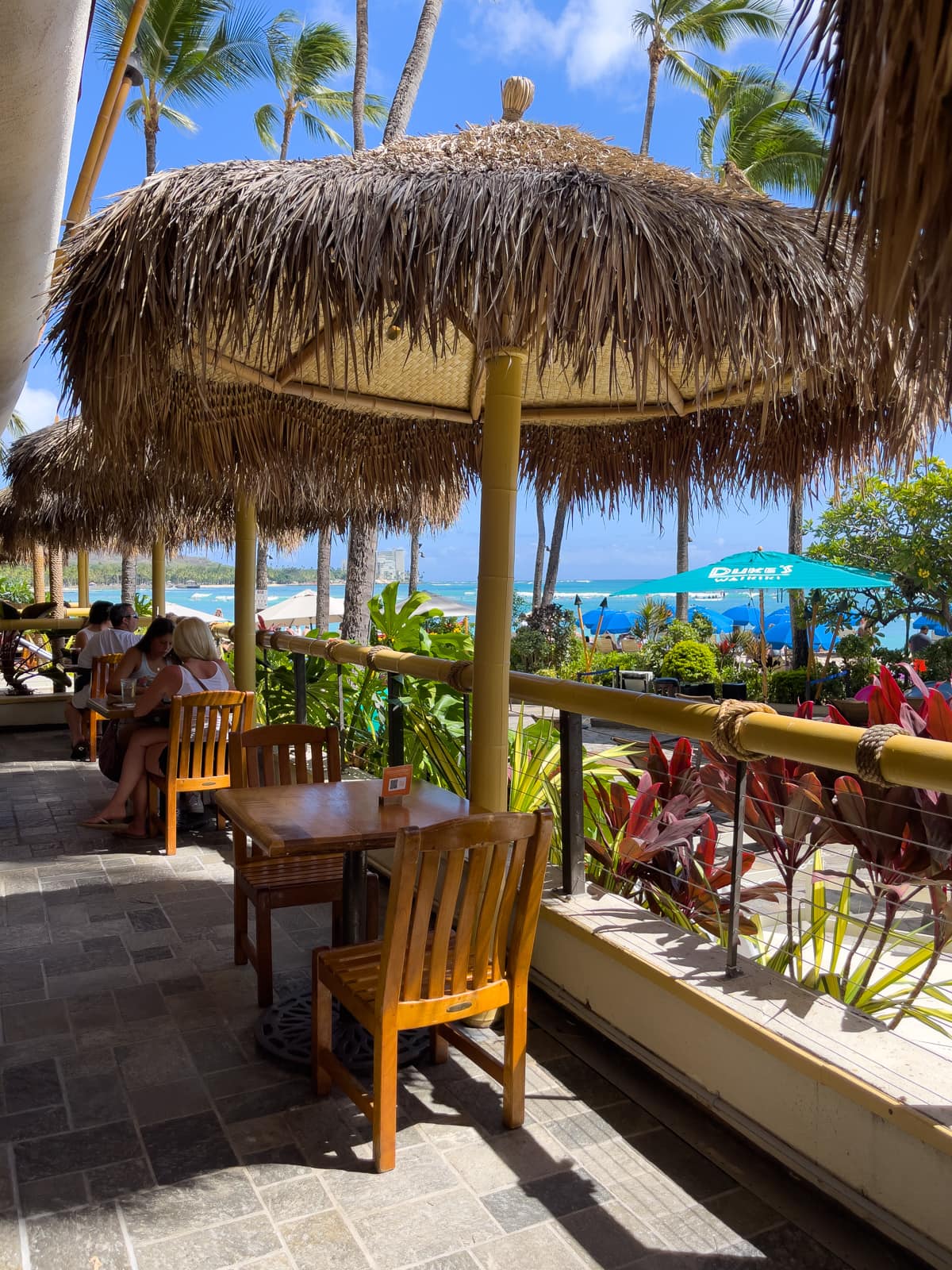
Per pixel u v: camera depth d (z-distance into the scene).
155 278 2.36
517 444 3.10
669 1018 2.64
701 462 3.69
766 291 2.38
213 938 3.84
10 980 3.43
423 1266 2.01
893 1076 2.09
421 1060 2.90
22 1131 2.48
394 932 2.26
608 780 4.06
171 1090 2.69
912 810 2.69
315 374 3.65
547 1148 2.44
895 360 1.26
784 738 2.33
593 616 23.61
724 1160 2.40
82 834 5.42
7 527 10.73
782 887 3.10
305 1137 2.47
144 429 3.47
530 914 2.46
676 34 22.27
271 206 2.28
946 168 0.99
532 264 2.25
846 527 14.42
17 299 3.45
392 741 4.62
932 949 2.59
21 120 2.29
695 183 2.66
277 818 2.85
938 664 12.81
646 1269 2.00
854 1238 2.11
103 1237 2.08
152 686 5.03
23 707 9.41
